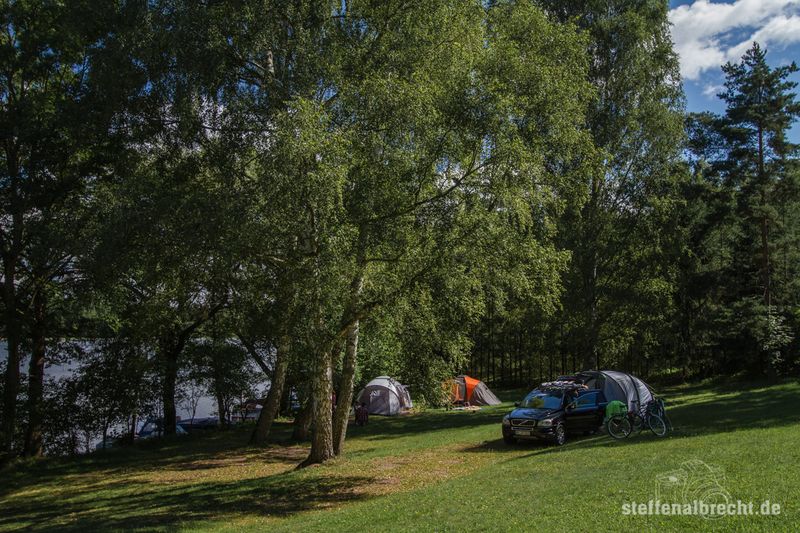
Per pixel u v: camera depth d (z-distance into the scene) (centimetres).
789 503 637
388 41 1349
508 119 1146
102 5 1367
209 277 1252
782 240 3388
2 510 1314
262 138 1239
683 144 2706
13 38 1891
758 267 3656
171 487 1448
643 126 2611
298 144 1033
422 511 885
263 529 930
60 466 1880
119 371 2216
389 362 2044
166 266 1246
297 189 1045
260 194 1121
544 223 1346
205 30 1282
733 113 3247
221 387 2511
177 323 2028
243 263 1215
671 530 602
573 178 1964
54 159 1794
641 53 2616
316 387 1457
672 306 2891
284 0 1341
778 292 3647
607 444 1402
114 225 1183
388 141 1168
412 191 1189
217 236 1120
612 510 703
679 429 1480
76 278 1947
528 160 1164
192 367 2498
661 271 2742
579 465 1119
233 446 2145
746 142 3231
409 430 2409
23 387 2138
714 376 3953
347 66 1350
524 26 1471
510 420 1720
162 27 1278
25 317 1917
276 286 1188
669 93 2662
